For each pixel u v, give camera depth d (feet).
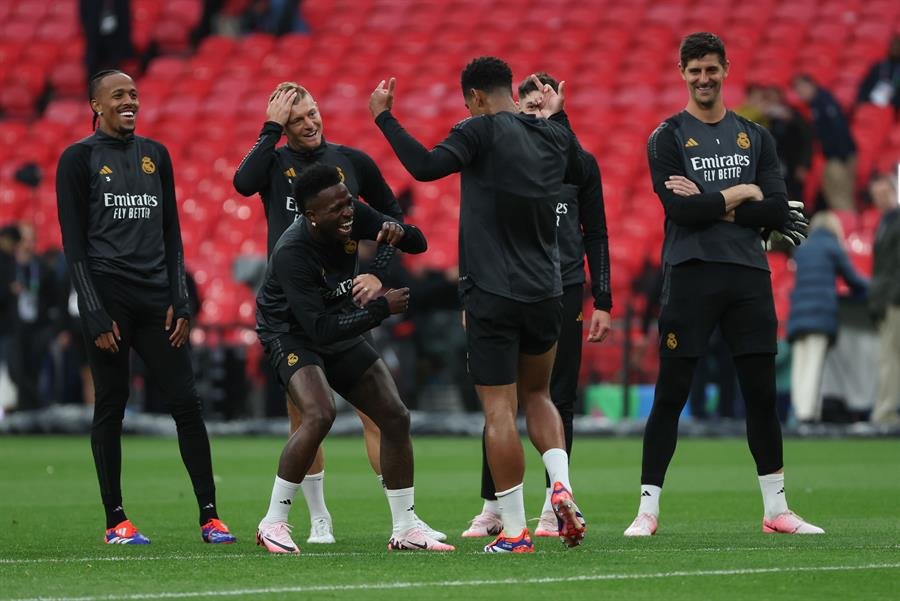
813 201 239.30
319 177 80.69
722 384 205.77
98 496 127.75
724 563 74.02
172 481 143.43
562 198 98.58
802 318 199.52
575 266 98.94
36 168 277.64
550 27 322.96
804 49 299.79
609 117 289.94
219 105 316.60
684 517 105.81
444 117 298.15
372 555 79.71
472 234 80.48
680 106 292.61
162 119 313.32
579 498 122.72
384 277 85.40
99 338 89.20
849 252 233.35
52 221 288.92
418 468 159.02
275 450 191.31
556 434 81.41
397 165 281.95
